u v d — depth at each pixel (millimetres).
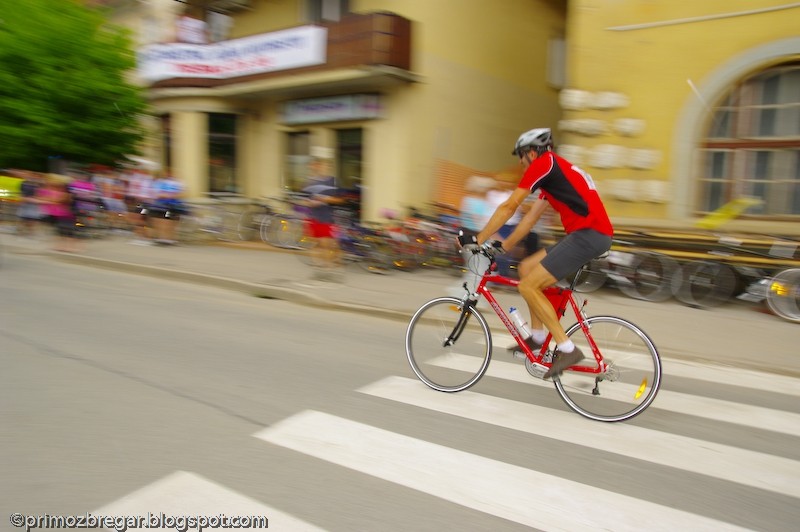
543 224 8805
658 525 2738
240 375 4715
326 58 12102
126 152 16406
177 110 14953
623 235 8359
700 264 7656
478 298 4355
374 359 5270
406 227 10414
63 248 12219
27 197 14164
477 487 3041
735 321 6945
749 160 8133
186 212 13258
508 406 4176
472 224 8953
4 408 3936
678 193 8414
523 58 14805
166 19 17203
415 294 8078
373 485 3033
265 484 3014
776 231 7754
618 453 3475
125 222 14375
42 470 3113
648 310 7496
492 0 13672
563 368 3898
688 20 8133
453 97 12977
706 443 3646
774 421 4059
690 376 5105
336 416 3912
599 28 8734
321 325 6613
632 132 8625
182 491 2926
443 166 12945
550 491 3016
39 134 14672
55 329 6031
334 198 9820
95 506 2787
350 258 10203
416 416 3949
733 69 7910
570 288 4023
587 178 3836
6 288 8312
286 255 11742
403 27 11758
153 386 4410
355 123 13148
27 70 14859
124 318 6617
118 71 15469
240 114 14961
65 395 4184
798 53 7496
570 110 9031
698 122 8234
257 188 15297
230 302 7844
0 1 14766
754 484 3139
